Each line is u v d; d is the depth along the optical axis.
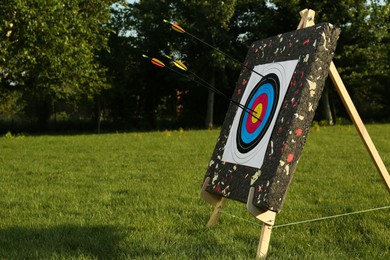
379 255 5.37
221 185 5.74
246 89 6.12
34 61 25.17
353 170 11.87
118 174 11.53
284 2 36.66
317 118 42.38
